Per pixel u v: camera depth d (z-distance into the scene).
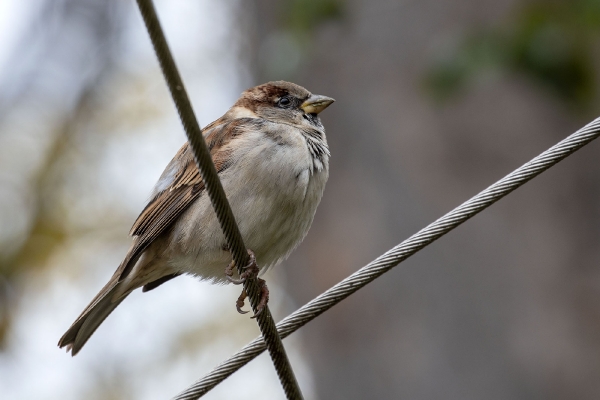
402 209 12.41
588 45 11.97
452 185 12.42
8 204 15.65
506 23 11.99
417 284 12.14
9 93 16.38
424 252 12.25
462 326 11.92
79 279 15.38
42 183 15.91
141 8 5.41
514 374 11.67
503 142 12.55
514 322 11.87
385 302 12.21
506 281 12.01
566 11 11.84
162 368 15.50
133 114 16.64
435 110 12.70
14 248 15.30
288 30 12.55
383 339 12.10
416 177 12.51
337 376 12.33
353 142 12.95
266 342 6.68
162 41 5.55
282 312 15.65
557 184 12.48
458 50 11.86
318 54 13.35
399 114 12.82
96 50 16.80
